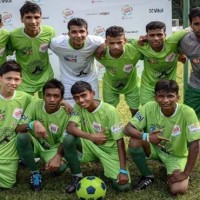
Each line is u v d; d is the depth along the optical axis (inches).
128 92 196.1
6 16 235.6
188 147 158.1
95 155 158.4
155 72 184.9
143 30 229.0
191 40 168.7
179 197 144.2
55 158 152.4
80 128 156.3
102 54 182.1
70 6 229.5
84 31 176.2
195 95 180.1
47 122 159.3
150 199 144.3
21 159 160.7
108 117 153.6
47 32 189.2
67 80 192.2
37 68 194.5
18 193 151.7
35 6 179.5
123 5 227.5
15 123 156.0
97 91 195.5
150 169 170.2
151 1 224.2
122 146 151.3
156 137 143.9
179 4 820.6
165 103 140.9
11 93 155.6
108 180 161.8
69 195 149.3
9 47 191.9
